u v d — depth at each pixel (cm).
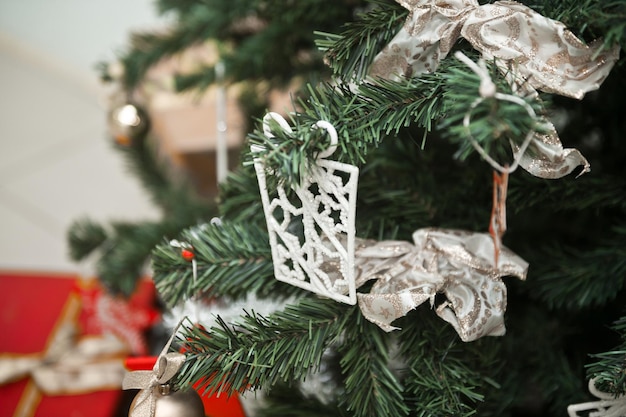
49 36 171
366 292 49
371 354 49
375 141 43
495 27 42
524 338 56
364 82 45
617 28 40
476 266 47
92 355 83
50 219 143
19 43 172
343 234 49
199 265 51
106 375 81
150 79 92
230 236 53
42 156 159
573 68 42
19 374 80
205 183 121
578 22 43
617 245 54
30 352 88
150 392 44
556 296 53
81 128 166
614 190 52
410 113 43
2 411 77
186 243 52
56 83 175
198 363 45
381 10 46
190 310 61
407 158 56
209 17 73
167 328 86
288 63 73
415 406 50
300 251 46
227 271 51
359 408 47
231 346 46
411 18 44
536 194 51
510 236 59
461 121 40
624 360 44
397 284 47
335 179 43
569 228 60
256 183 54
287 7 62
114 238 83
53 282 101
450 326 50
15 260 133
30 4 167
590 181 52
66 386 80
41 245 137
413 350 50
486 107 36
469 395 46
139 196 150
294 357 46
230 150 102
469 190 55
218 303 64
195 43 76
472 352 50
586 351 57
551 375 54
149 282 97
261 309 66
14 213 144
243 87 82
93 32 168
